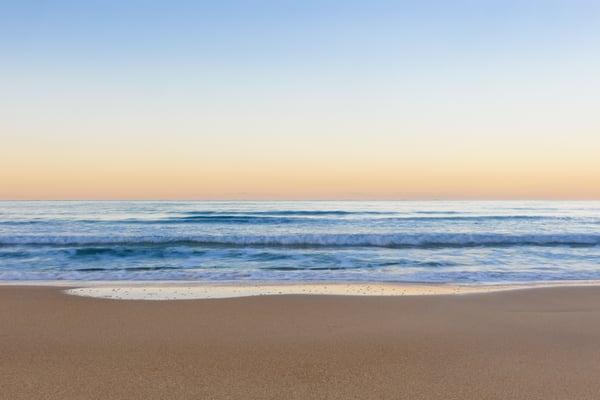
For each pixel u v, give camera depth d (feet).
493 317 22.84
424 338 19.02
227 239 63.00
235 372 14.88
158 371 14.88
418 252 55.83
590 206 247.70
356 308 24.77
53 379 14.07
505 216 128.36
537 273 41.34
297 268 44.42
